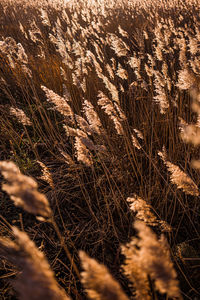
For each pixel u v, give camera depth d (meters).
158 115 3.91
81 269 2.29
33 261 0.69
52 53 6.75
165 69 3.43
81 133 2.42
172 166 1.56
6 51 4.12
